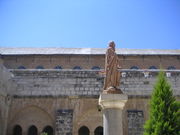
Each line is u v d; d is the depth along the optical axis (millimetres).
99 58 34625
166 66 34719
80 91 26094
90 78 26484
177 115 15398
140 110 25344
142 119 24891
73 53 34844
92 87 26188
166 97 15914
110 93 11969
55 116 25328
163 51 37188
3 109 24328
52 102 25859
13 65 34250
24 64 34312
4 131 24547
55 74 26703
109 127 11641
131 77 26547
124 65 34625
